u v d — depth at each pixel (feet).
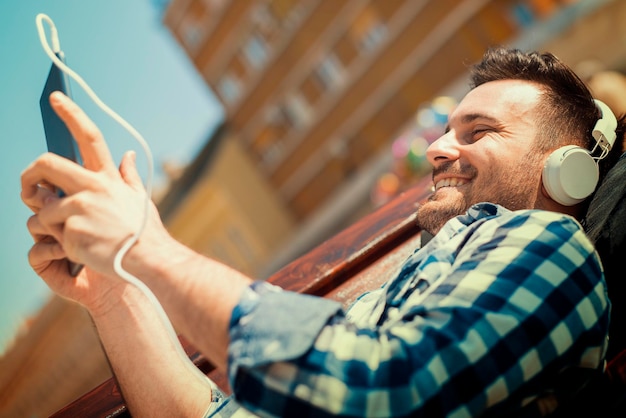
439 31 59.06
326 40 68.44
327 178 71.00
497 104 4.46
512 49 4.70
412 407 2.84
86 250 3.12
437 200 4.35
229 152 79.00
